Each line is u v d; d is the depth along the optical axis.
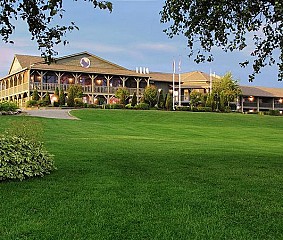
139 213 4.75
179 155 10.30
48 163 7.21
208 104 49.00
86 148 11.64
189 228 4.24
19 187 6.01
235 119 34.38
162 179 6.79
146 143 14.26
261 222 4.53
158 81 59.06
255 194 5.82
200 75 62.81
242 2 7.88
